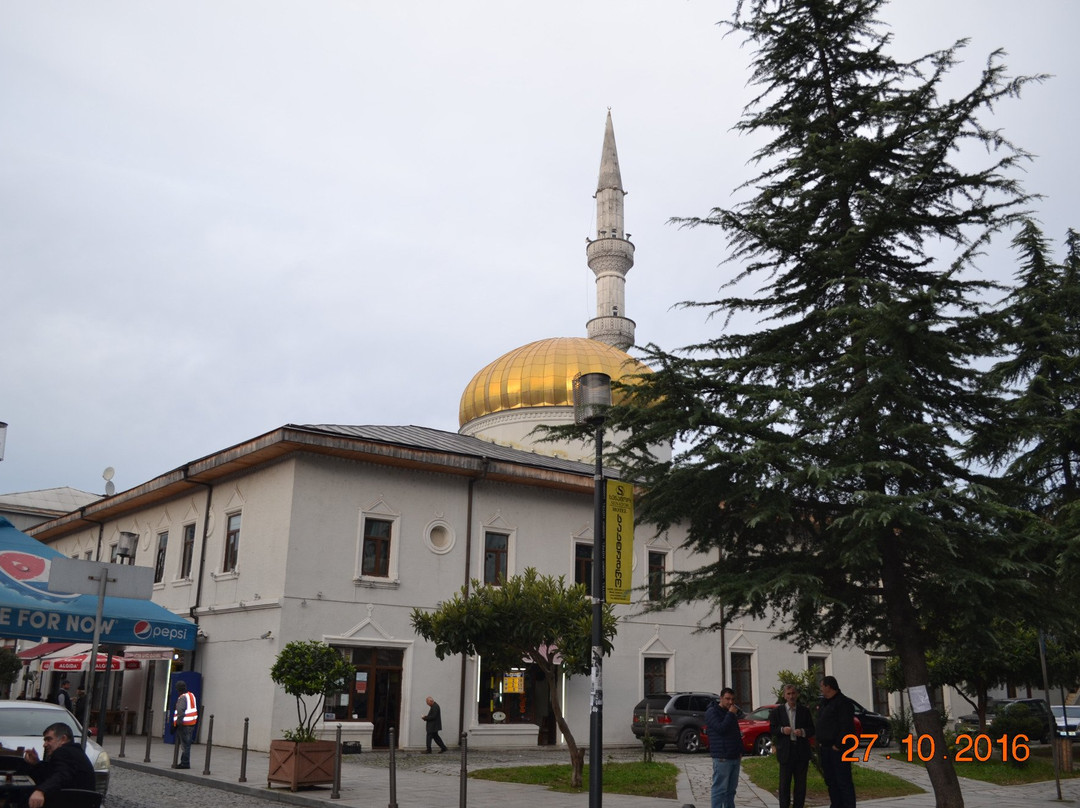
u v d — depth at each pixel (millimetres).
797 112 14375
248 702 26516
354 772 20141
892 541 12633
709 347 13680
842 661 38906
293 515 26812
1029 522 12625
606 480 13617
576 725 30391
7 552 15180
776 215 13938
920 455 12859
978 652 12344
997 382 13320
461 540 29812
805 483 12352
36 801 8812
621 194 59719
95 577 12188
